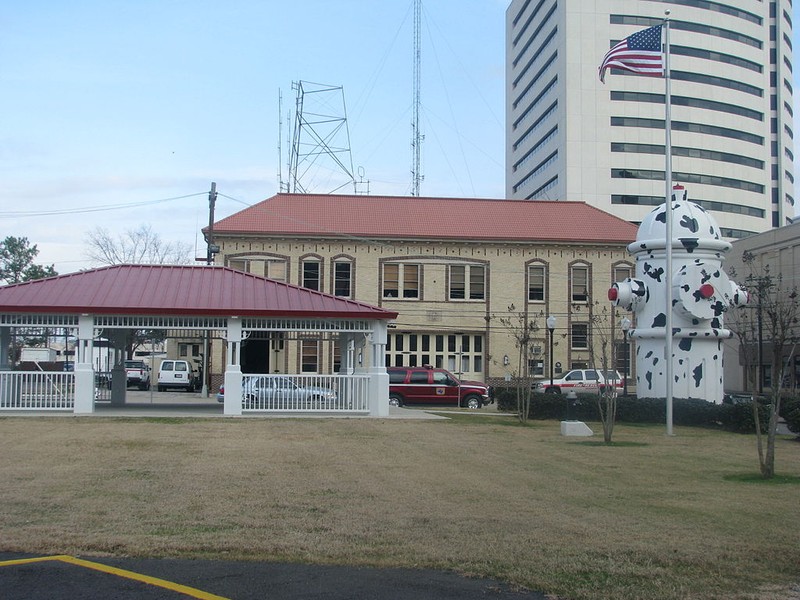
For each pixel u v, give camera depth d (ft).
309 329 83.30
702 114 268.00
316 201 167.32
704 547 29.76
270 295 84.12
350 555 28.50
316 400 85.25
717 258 86.02
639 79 262.67
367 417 82.94
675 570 27.02
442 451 57.06
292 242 156.46
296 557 28.22
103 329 88.79
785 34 307.99
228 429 68.74
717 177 270.87
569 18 260.62
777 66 299.58
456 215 168.25
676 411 79.92
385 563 27.58
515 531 32.17
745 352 82.33
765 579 26.16
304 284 156.46
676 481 44.86
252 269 155.02
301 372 153.99
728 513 35.88
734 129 274.36
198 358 200.03
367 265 158.40
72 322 79.66
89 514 34.40
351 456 53.72
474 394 119.24
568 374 132.05
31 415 77.87
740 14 276.82
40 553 28.37
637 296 86.79
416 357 159.43
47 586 24.50
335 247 157.58
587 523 33.65
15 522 32.78
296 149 193.67
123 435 62.85
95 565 26.89
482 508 36.68
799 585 25.55
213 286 84.53
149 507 35.99
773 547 29.78
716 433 74.02
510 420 84.53
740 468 50.19
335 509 36.11
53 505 36.11
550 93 276.21
